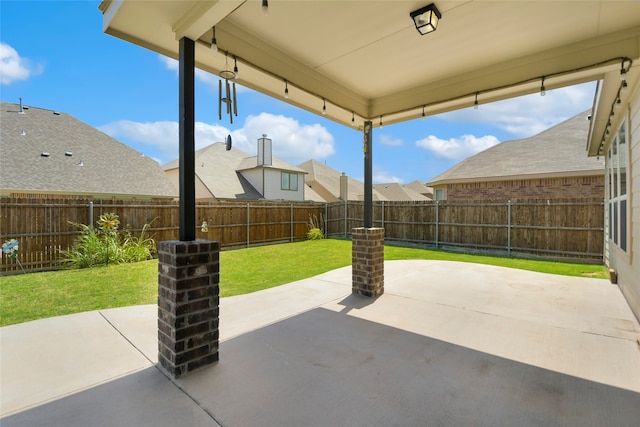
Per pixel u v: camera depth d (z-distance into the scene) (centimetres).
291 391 229
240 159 2250
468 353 289
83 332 329
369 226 483
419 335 328
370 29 307
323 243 1218
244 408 210
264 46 337
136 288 539
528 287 517
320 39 326
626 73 311
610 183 646
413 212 1148
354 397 222
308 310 404
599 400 221
